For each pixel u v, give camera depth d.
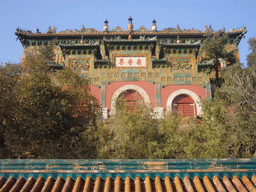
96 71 33.75
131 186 9.19
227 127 21.58
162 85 33.09
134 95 30.69
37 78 20.72
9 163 9.48
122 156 20.47
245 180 9.34
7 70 20.75
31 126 19.16
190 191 8.77
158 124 23.78
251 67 27.09
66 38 45.56
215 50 37.94
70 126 20.80
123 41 34.09
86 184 9.09
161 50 35.47
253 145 20.52
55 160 9.61
